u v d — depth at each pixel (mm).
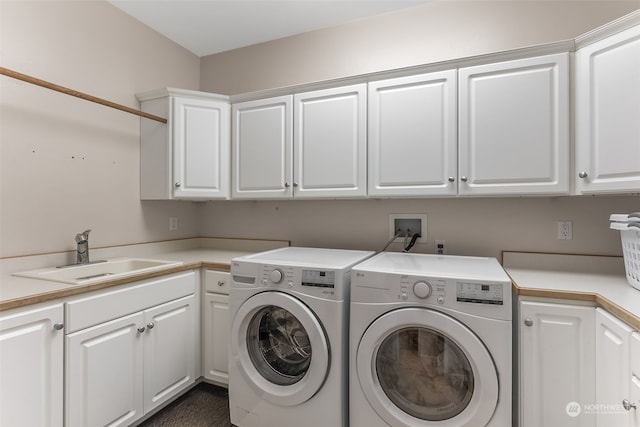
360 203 2316
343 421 1495
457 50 2066
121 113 2211
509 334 1243
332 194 2061
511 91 1655
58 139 1852
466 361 1308
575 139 1556
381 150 1926
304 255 1890
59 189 1857
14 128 1663
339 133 2039
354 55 2334
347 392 1525
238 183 2357
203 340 2061
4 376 1139
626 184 1385
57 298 1298
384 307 1393
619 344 1085
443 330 1290
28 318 1201
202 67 2820
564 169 1565
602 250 1784
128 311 1592
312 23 2375
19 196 1682
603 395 1189
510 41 1952
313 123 2111
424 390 1388
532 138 1618
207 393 2061
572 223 1839
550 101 1588
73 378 1349
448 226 2094
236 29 2449
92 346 1425
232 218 2727
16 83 1668
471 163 1735
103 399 1466
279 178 2215
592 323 1258
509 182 1669
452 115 1767
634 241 1336
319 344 1470
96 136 2053
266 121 2260
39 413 1237
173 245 2586
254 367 1668
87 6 1998
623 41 1381
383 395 1419
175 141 2232
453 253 2080
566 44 1550
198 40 2605
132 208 2289
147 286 1697
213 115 2346
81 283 1410
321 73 2434
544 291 1323
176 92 2236
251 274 1651
